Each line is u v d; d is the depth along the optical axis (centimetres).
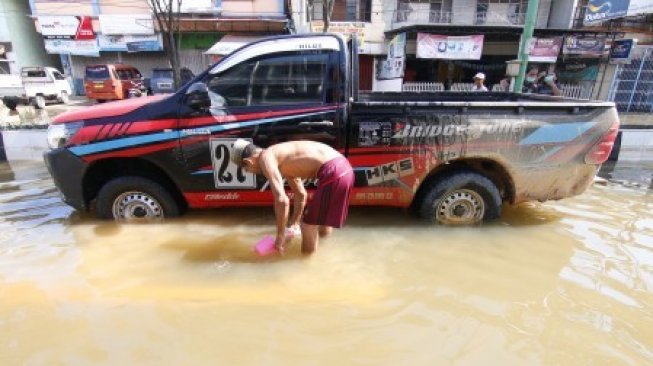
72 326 258
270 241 353
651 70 1563
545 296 295
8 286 304
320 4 1827
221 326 259
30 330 254
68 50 1867
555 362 228
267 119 366
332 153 330
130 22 1836
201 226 404
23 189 559
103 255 351
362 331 255
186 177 381
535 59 1659
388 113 370
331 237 387
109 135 371
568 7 1802
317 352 235
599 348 240
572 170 399
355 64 383
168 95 382
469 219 411
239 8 1772
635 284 311
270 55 366
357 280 316
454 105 371
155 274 322
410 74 1861
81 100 1827
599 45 1630
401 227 407
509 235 395
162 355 232
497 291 302
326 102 369
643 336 251
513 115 380
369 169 380
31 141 779
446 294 297
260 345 241
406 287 307
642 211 472
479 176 392
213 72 367
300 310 277
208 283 310
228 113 367
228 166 378
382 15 1859
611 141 397
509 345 242
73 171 382
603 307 281
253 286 306
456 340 246
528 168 392
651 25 1806
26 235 392
